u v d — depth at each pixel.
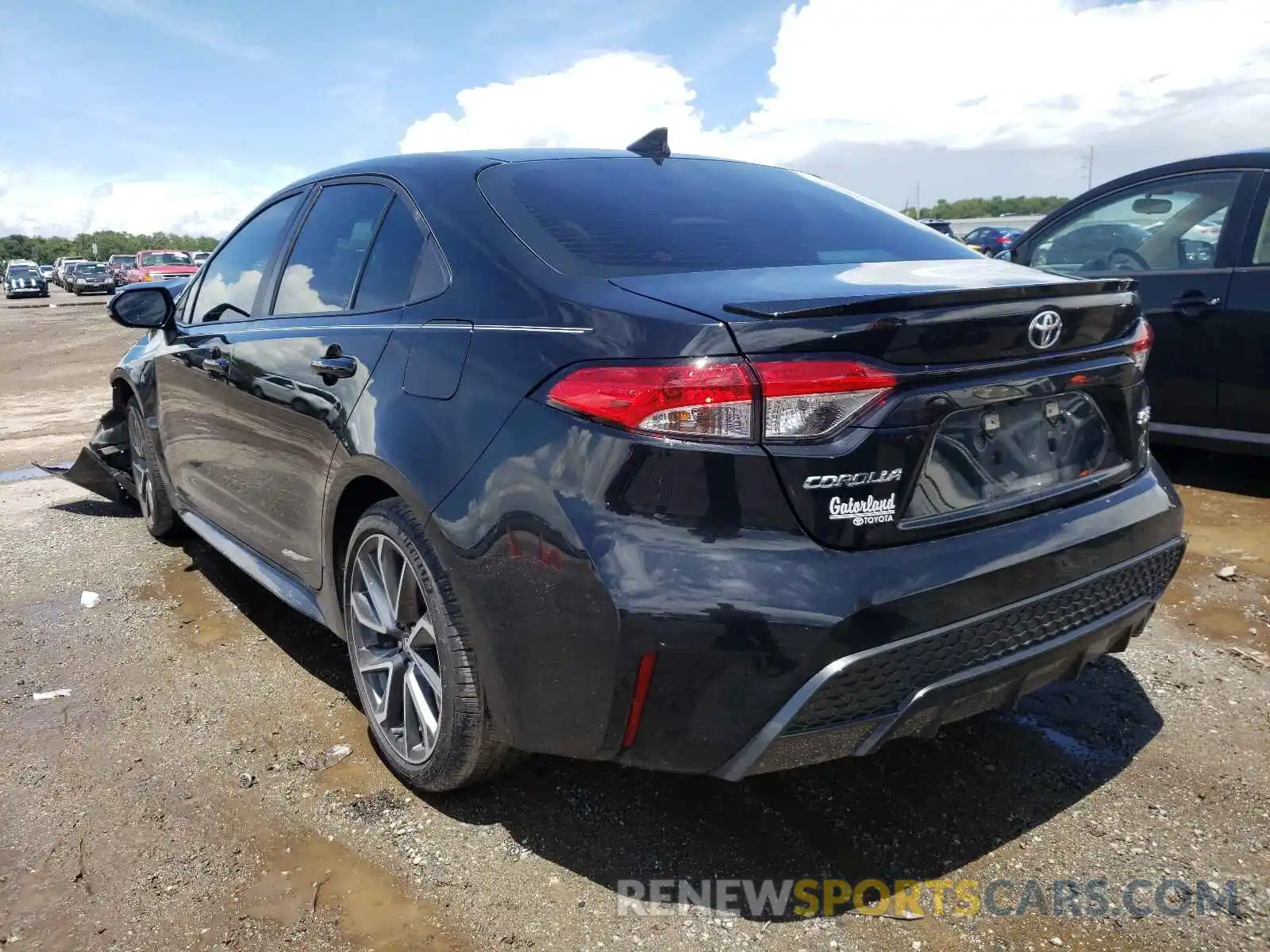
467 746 2.26
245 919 2.06
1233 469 5.20
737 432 1.79
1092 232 5.37
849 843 2.28
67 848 2.30
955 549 1.94
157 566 4.30
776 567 1.79
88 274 41.06
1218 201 4.76
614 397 1.85
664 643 1.80
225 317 3.57
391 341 2.45
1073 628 2.18
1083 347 2.18
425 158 2.83
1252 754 2.61
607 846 2.28
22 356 15.30
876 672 1.86
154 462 4.32
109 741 2.80
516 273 2.21
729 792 2.48
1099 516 2.21
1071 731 2.75
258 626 3.62
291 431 2.84
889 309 1.84
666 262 2.22
